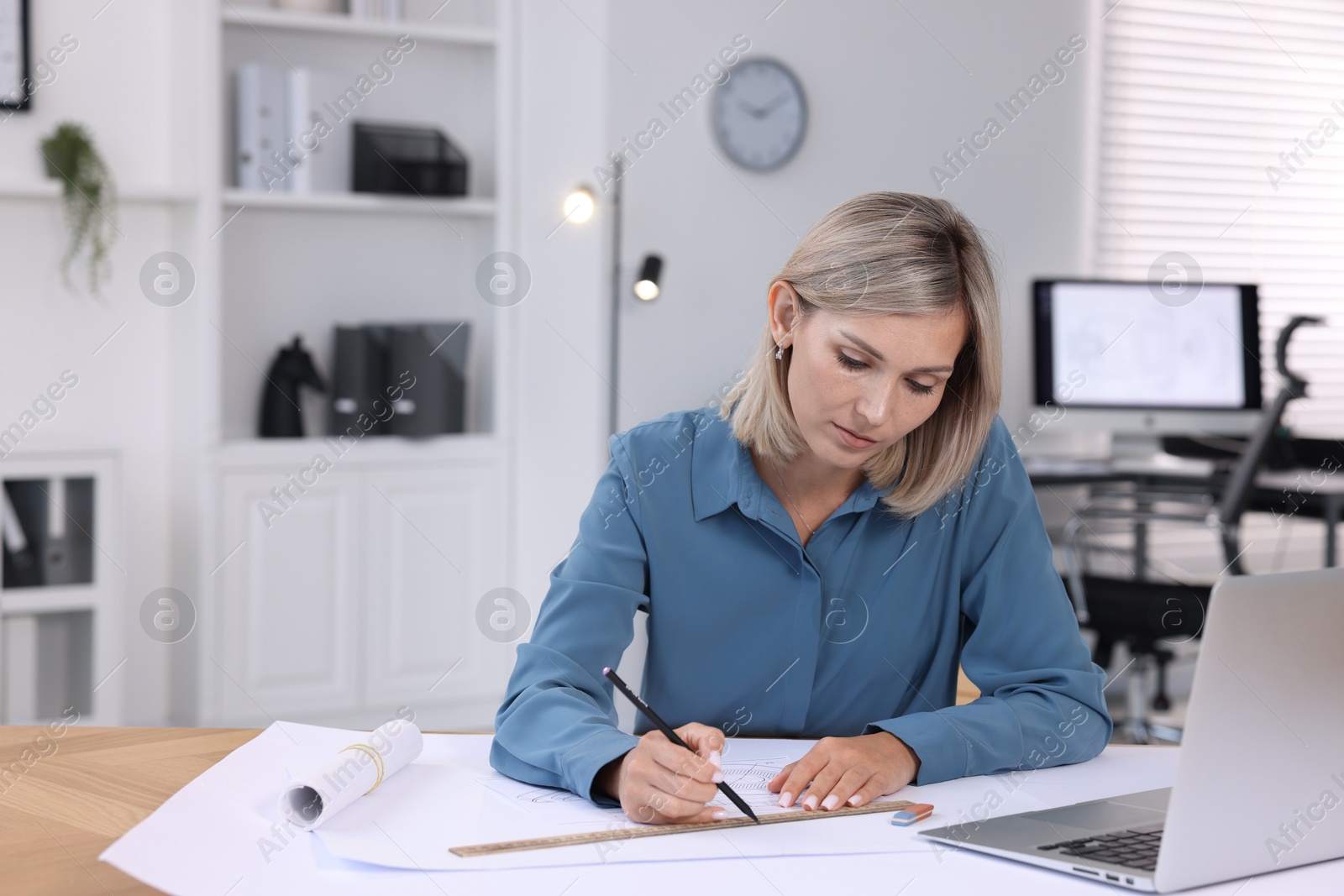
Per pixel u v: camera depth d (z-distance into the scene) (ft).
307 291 11.46
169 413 10.94
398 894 2.51
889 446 3.84
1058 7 13.11
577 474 11.30
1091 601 9.39
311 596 10.84
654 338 11.42
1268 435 9.69
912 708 4.11
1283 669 2.58
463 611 11.55
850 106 12.23
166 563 10.99
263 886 2.55
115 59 10.64
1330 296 14.25
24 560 9.52
